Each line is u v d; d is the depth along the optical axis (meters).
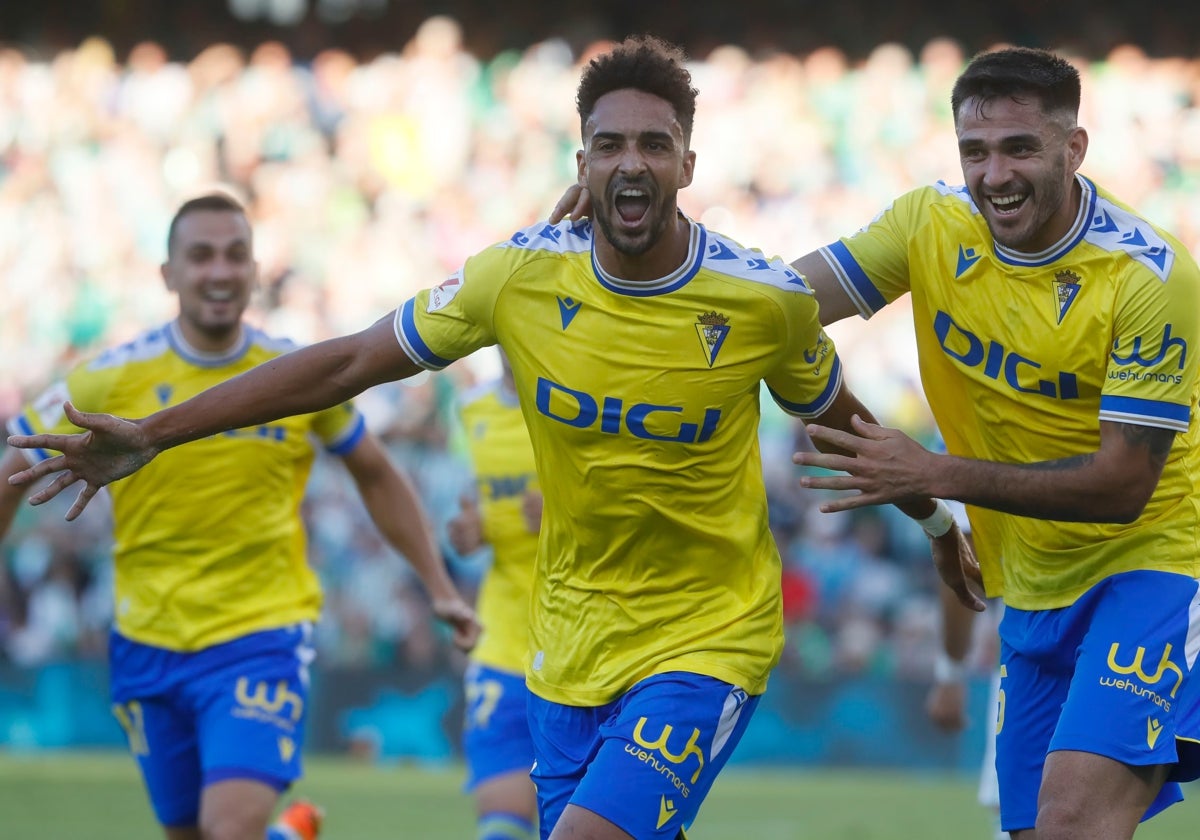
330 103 76.38
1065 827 16.88
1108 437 16.98
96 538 55.41
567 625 17.59
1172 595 17.75
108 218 72.94
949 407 18.95
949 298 18.36
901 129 73.06
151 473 22.64
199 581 22.88
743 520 17.30
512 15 82.94
